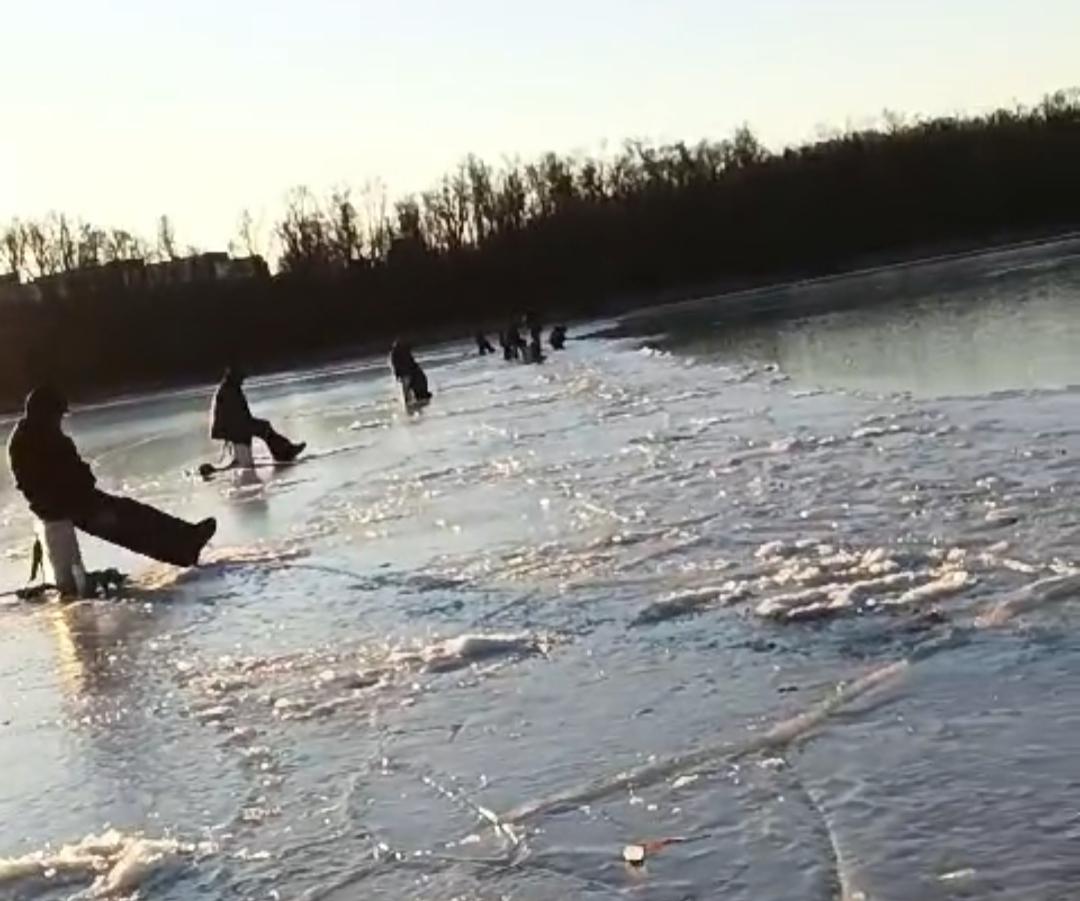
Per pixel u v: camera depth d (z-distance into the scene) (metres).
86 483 14.16
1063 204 105.62
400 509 16.45
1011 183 105.81
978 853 5.09
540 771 6.63
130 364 94.06
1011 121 112.31
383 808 6.45
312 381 65.69
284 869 5.89
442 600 10.83
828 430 17.41
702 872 5.29
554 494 15.62
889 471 13.60
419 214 109.81
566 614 9.70
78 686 9.84
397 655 9.21
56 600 13.91
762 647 8.09
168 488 23.66
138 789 7.25
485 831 6.00
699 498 13.73
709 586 9.84
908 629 7.99
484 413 29.56
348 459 23.97
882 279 84.94
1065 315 36.66
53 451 13.99
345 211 109.44
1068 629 7.55
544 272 104.38
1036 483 11.86
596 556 11.60
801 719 6.78
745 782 6.10
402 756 7.15
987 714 6.46
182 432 41.22
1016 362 26.05
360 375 64.44
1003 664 7.13
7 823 7.07
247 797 6.86
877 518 11.41
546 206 111.81
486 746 7.12
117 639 11.36
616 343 54.53
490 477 18.12
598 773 6.49
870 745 6.32
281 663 9.52
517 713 7.59
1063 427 14.91
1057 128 108.31
